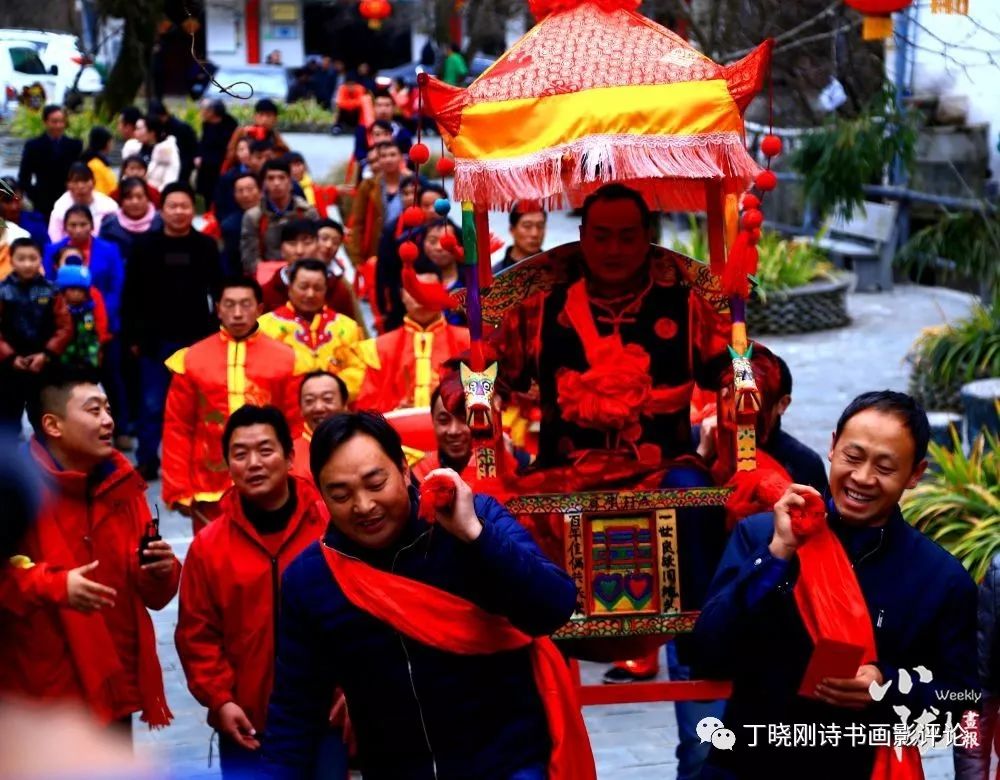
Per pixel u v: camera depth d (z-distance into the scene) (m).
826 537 3.34
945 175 14.71
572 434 4.45
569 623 4.09
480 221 4.40
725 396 4.42
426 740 3.35
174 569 4.56
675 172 3.90
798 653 3.37
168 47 33.41
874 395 3.38
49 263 10.52
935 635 3.37
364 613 3.28
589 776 3.50
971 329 10.74
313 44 39.84
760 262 13.89
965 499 7.27
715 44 11.50
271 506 4.61
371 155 15.14
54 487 4.52
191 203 9.46
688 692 3.98
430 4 20.19
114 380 10.60
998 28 11.11
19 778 1.34
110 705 4.57
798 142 12.89
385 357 7.24
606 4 4.24
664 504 4.11
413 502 3.37
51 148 15.20
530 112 3.97
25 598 4.23
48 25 20.30
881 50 12.99
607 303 4.46
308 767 3.47
